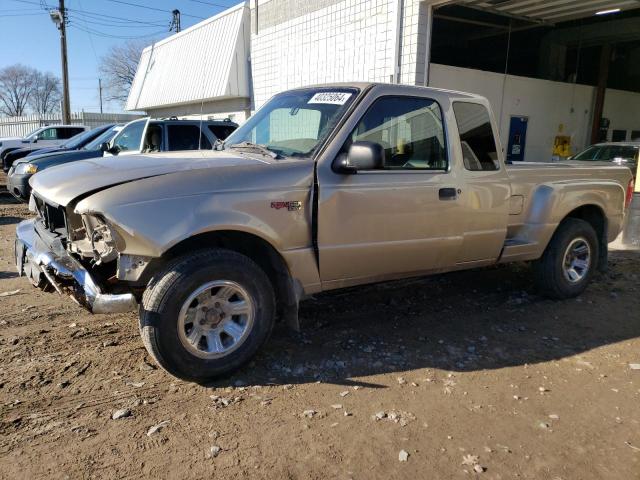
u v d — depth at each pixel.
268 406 3.40
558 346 4.52
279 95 4.98
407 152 4.38
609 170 6.10
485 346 4.46
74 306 5.08
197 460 2.85
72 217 3.69
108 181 3.44
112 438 3.02
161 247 3.29
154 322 3.35
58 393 3.49
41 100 76.94
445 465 2.88
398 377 3.86
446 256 4.70
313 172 3.87
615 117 18.97
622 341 4.66
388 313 5.15
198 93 20.89
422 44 11.63
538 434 3.21
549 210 5.29
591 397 3.67
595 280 6.54
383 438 3.10
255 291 3.68
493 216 4.90
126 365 3.89
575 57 18.61
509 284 6.23
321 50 14.65
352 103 4.14
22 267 4.45
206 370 3.55
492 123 4.98
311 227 3.90
